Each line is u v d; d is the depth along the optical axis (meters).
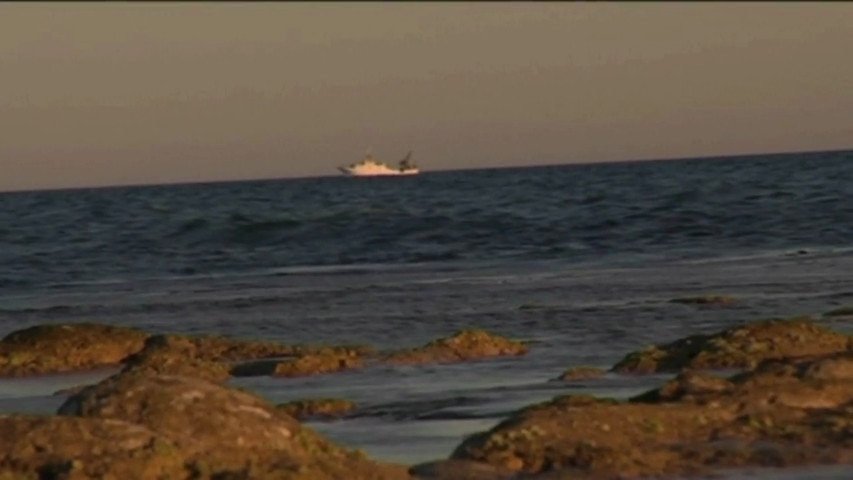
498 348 98.25
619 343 103.12
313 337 115.81
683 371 76.25
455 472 56.69
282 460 53.84
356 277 177.62
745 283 146.50
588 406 62.66
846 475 55.19
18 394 87.94
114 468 50.59
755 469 56.53
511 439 59.38
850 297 129.25
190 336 109.69
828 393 65.38
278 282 174.50
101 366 100.25
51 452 51.44
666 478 55.78
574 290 146.50
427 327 119.12
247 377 91.31
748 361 82.31
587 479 55.88
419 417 71.88
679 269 168.50
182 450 52.34
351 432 68.06
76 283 187.12
